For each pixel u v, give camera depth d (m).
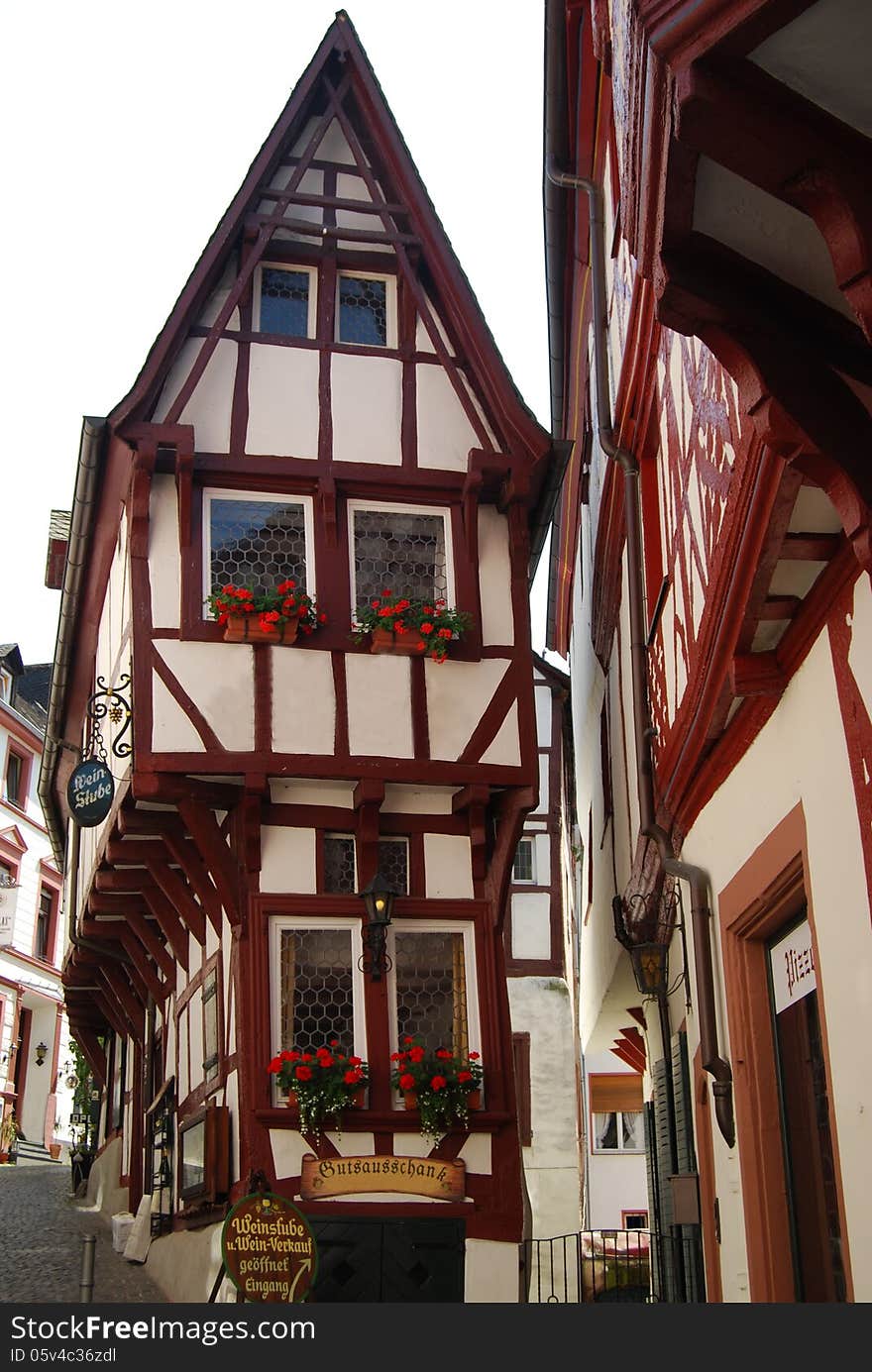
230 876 10.68
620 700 11.73
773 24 3.21
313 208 12.18
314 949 10.66
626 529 9.31
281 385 11.60
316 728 10.80
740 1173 7.05
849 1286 5.35
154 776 10.52
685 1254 9.52
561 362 13.38
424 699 11.06
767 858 6.38
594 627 13.58
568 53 9.76
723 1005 7.44
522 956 20.41
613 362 10.14
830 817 5.39
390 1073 10.45
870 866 4.92
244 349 11.62
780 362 4.10
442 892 11.03
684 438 7.23
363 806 10.80
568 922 20.20
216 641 10.83
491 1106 10.52
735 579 5.53
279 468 11.34
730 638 5.96
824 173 3.44
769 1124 6.92
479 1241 10.18
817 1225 6.34
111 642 13.04
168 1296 11.27
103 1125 20.58
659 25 3.37
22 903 32.22
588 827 15.86
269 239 11.81
